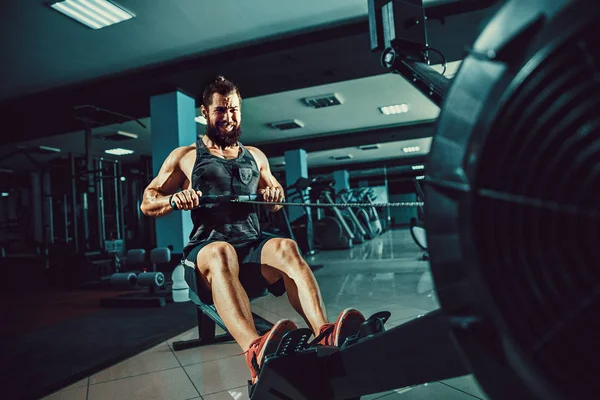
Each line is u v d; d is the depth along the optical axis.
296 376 1.13
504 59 0.60
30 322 3.82
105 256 6.48
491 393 0.67
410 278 4.65
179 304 4.23
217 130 1.79
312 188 10.30
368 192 14.00
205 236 1.68
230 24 4.45
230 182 1.75
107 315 3.91
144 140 9.52
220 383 1.96
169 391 1.90
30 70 5.26
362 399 1.63
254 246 1.66
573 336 0.56
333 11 4.30
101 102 5.98
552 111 0.56
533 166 0.59
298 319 3.16
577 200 0.55
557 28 0.53
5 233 12.33
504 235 0.61
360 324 1.27
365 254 7.91
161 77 5.30
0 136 7.28
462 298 0.67
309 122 8.95
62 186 8.62
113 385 2.03
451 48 4.74
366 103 7.81
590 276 0.54
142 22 4.29
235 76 5.35
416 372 0.92
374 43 1.34
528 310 0.60
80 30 4.35
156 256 4.53
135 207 10.41
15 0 3.71
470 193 0.62
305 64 5.09
